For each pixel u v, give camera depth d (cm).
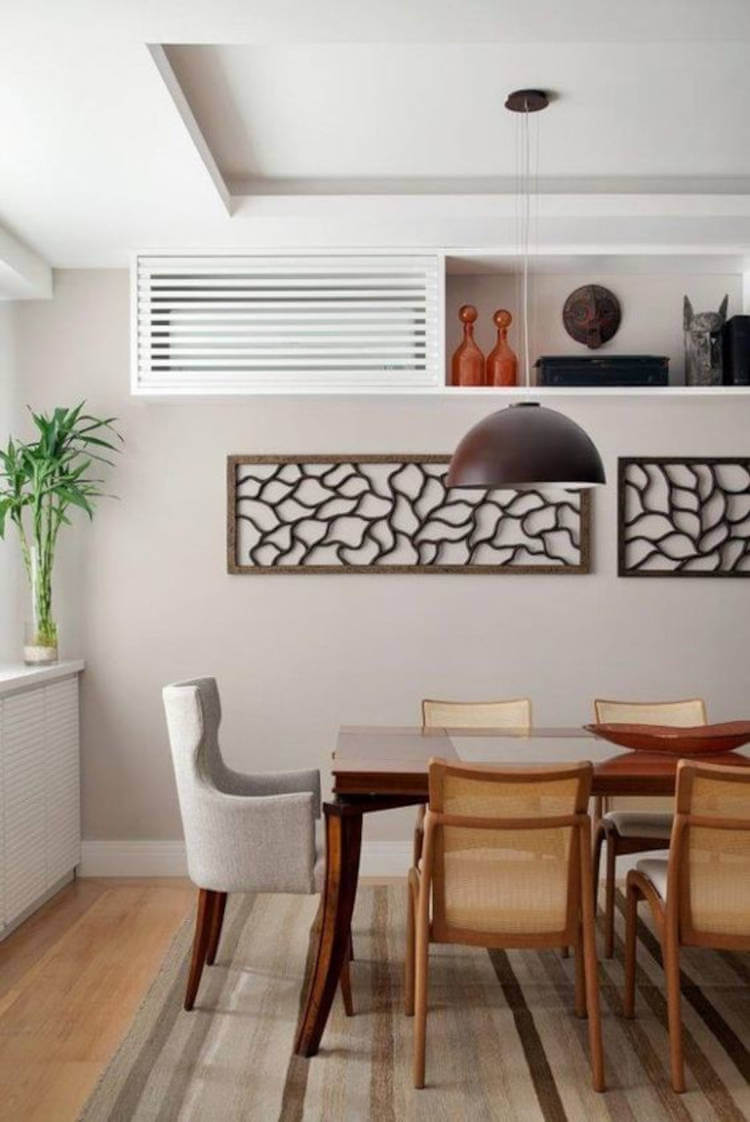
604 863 530
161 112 338
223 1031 333
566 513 525
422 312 497
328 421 525
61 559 525
